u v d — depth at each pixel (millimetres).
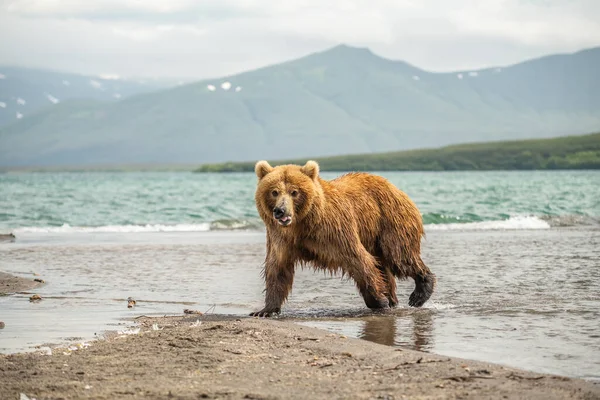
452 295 12938
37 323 10570
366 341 8922
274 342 8891
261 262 18453
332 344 8742
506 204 44281
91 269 17250
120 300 12812
